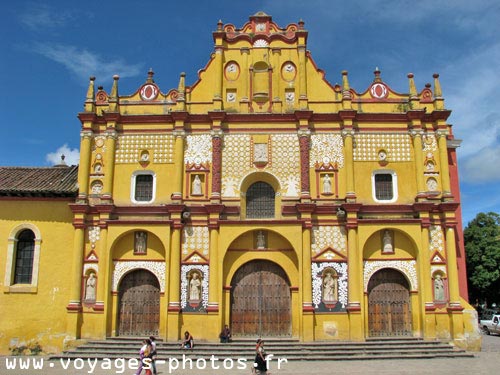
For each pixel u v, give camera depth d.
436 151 28.98
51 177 30.64
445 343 25.88
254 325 27.19
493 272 46.97
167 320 26.41
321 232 27.67
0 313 27.22
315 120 29.25
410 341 25.80
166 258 27.19
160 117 29.44
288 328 27.08
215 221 27.50
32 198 28.62
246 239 27.89
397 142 29.14
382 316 27.20
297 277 27.27
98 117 29.50
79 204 27.73
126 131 29.56
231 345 25.44
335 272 27.14
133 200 28.70
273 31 31.02
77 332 26.47
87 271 27.48
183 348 25.08
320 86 30.09
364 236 27.14
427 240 27.19
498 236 48.16
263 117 29.17
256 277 27.86
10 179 30.20
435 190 28.44
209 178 28.72
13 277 27.92
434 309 26.56
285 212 27.97
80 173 28.59
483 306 55.94
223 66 30.45
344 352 24.56
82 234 27.75
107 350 25.27
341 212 27.52
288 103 29.97
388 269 27.72
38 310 27.27
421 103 29.92
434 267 27.25
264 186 29.31
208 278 27.16
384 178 28.95
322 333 26.34
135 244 27.94
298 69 30.20
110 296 27.27
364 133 29.23
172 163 29.08
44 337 26.91
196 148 29.12
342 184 28.44
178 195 28.23
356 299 26.48
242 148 29.06
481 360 23.72
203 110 29.80
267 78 30.19
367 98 29.92
